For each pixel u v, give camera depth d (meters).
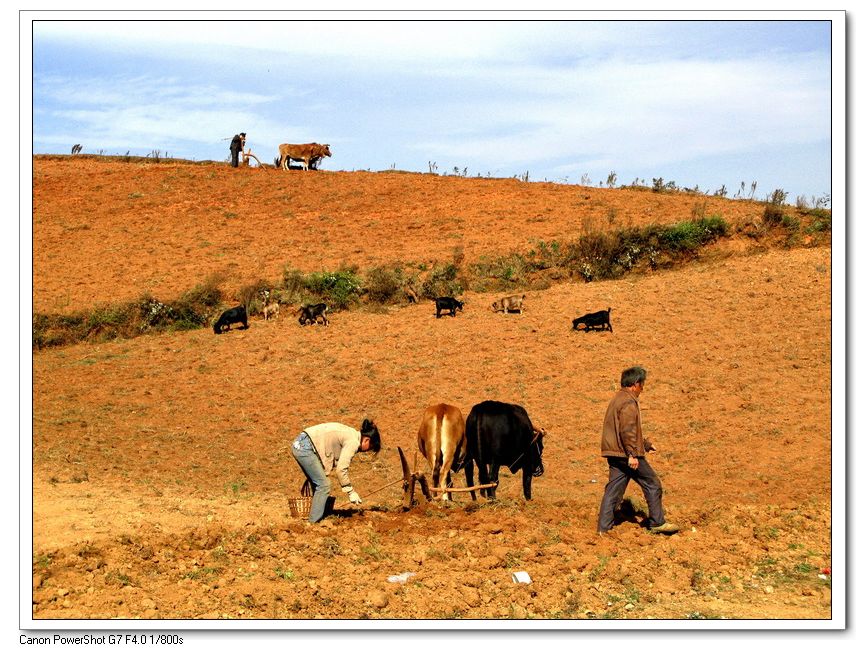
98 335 23.55
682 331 21.14
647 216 31.09
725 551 9.88
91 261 29.44
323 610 7.90
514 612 8.10
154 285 26.72
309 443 9.88
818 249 26.62
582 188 37.09
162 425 16.52
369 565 8.91
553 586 8.70
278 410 17.42
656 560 9.47
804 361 18.59
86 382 19.50
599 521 10.18
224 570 8.51
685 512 11.29
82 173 42.19
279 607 7.88
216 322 23.48
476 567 8.97
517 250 28.14
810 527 10.70
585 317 21.30
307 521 10.06
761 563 9.57
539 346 20.69
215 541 9.16
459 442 11.15
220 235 32.16
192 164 47.12
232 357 21.12
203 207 36.00
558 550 9.52
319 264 28.16
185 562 8.57
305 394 18.33
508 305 23.52
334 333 22.78
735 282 24.41
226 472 13.68
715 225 27.67
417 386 18.55
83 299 25.45
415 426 16.17
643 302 23.61
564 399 17.42
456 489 10.66
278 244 30.84
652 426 15.80
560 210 32.94
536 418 16.41
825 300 22.28
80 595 7.72
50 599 7.58
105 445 15.01
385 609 8.01
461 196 36.12
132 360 21.20
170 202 36.78
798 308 21.95
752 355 19.20
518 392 17.91
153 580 8.17
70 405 17.77
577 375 18.75
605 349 20.23
